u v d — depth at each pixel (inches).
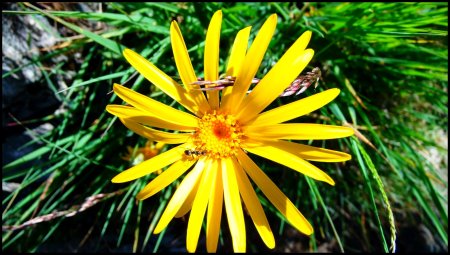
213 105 3.3
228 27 4.6
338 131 2.8
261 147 3.2
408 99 5.6
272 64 4.1
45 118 4.7
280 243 6.3
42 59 4.2
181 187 3.3
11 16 4.2
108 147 4.8
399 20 4.3
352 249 6.2
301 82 2.8
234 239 3.2
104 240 5.8
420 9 4.5
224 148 3.3
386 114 5.4
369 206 5.8
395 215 6.2
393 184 5.8
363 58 4.7
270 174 5.6
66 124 4.8
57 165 4.5
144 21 4.4
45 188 4.7
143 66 2.9
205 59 2.9
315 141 5.1
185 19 4.5
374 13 4.3
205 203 3.3
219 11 2.8
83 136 4.7
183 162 3.3
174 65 4.5
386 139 5.4
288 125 3.0
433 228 6.1
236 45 2.9
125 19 4.0
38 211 5.2
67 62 4.7
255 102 3.0
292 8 4.9
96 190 4.9
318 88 4.8
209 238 3.2
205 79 2.9
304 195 5.6
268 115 3.0
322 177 2.8
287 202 3.2
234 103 3.2
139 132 3.1
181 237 6.0
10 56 4.2
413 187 5.0
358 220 5.9
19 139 4.9
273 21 2.7
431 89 5.0
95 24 4.7
